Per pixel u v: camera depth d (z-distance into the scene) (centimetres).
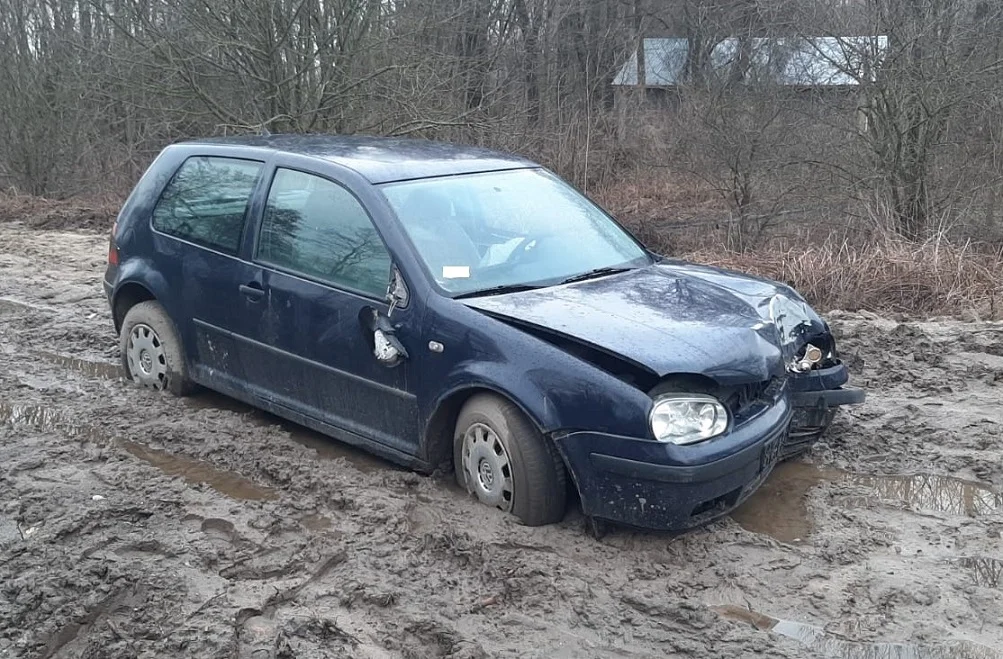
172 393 626
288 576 412
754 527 461
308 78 1489
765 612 388
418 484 487
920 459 534
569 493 460
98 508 467
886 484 507
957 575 411
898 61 1188
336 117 1505
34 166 1938
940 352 704
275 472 512
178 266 600
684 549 430
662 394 411
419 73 1523
